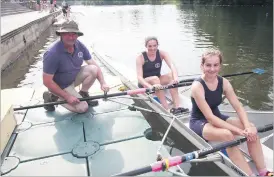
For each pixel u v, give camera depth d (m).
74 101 3.47
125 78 5.42
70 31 3.20
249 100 5.20
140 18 25.62
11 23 12.89
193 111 3.07
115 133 3.33
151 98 4.07
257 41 11.48
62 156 2.90
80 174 2.61
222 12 28.61
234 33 14.07
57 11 33.00
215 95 2.88
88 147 3.03
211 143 2.90
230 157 2.57
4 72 7.83
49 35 16.03
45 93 3.91
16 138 3.27
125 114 3.84
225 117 3.01
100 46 11.25
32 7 32.31
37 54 10.31
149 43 4.19
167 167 2.24
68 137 3.26
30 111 3.99
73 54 3.53
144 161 2.79
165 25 18.83
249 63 7.80
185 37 13.13
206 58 2.73
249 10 28.41
